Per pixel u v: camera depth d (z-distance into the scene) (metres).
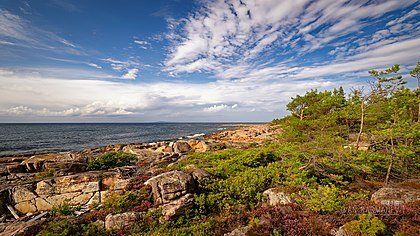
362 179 15.40
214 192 12.91
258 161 18.03
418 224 7.37
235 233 8.64
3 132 94.62
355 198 10.77
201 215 11.18
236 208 11.51
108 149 40.03
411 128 14.20
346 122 24.53
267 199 11.90
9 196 14.77
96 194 15.37
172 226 10.45
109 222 10.68
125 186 15.02
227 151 22.97
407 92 21.19
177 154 30.28
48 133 91.75
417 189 12.20
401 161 15.13
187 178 12.87
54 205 14.84
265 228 8.48
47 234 9.72
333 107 27.89
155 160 26.62
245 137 51.09
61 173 19.31
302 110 29.30
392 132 14.43
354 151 16.16
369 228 6.93
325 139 17.17
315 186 12.84
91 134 88.69
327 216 8.58
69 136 78.31
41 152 41.69
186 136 78.12
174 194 12.01
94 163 22.41
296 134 22.22
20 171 21.42
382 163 15.92
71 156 28.03
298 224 8.30
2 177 18.97
